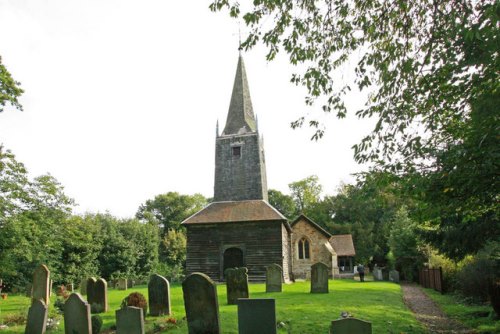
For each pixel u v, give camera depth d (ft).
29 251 66.59
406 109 24.79
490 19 17.21
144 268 140.97
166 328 33.35
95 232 121.29
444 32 21.07
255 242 89.81
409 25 25.27
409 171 24.57
